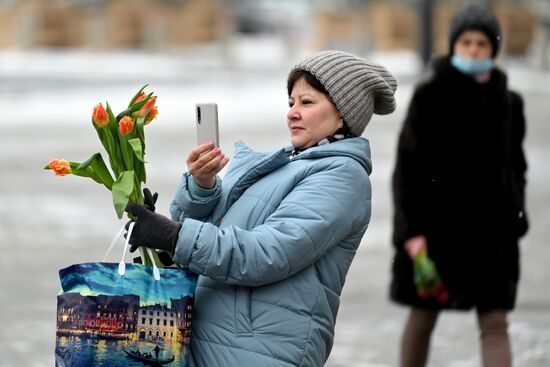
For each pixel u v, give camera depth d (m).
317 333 4.56
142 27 65.44
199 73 47.38
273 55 63.75
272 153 4.96
